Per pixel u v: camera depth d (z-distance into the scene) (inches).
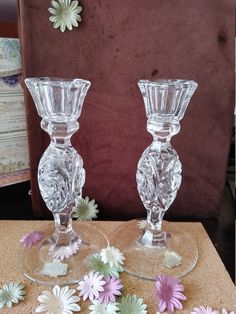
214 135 17.7
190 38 15.9
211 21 15.6
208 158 18.2
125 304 12.2
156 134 14.1
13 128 17.8
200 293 13.1
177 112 13.4
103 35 15.7
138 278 14.0
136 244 16.5
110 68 16.2
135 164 18.2
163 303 12.2
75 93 12.5
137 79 16.4
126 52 16.0
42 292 12.9
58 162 14.1
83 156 17.9
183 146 17.7
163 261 15.1
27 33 15.4
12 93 17.2
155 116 13.6
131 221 18.8
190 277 14.1
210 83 16.6
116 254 15.0
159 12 15.4
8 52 16.6
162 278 13.4
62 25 15.3
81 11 15.2
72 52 15.9
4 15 19.7
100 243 16.5
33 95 12.9
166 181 14.8
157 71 16.3
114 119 17.2
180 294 12.8
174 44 15.9
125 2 15.2
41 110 13.1
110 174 18.4
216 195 19.1
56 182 14.3
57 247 15.8
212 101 17.0
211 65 16.3
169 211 19.3
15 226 17.9
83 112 17.0
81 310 12.1
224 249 16.8
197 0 15.3
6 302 12.2
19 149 18.2
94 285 12.9
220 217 19.8
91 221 18.8
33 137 17.3
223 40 16.0
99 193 18.9
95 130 17.4
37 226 18.0
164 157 14.5
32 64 15.9
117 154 18.0
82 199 18.4
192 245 16.6
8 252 15.6
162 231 17.3
